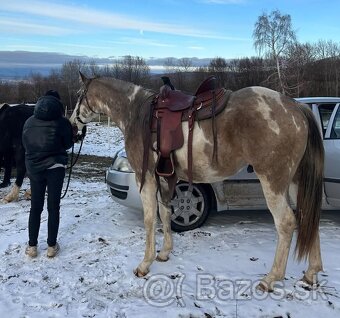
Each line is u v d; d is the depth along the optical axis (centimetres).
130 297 401
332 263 452
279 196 386
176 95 427
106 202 751
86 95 512
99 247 527
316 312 364
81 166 1215
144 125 434
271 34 5262
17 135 778
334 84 5719
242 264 459
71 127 515
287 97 400
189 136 405
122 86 488
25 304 394
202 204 565
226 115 393
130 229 586
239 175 557
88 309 381
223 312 367
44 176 495
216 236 548
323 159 395
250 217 631
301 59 5462
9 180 903
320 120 561
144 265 441
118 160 598
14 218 667
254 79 6631
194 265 461
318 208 391
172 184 431
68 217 655
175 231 566
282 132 377
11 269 475
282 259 395
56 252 508
